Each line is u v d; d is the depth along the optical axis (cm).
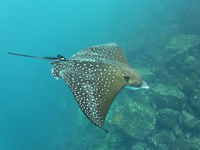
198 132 1155
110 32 4725
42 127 3662
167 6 3825
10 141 4169
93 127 1964
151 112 1421
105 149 1576
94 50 530
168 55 1773
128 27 4178
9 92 5981
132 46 2712
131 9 5438
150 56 2111
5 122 4753
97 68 427
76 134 2255
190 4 2998
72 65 442
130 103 1555
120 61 513
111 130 1546
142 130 1367
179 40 1855
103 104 364
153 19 3612
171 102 1326
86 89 385
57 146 2677
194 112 1207
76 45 5944
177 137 1238
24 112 4772
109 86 401
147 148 1348
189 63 1512
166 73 1675
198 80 1326
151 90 1561
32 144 3591
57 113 3344
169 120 1280
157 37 2622
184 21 2539
